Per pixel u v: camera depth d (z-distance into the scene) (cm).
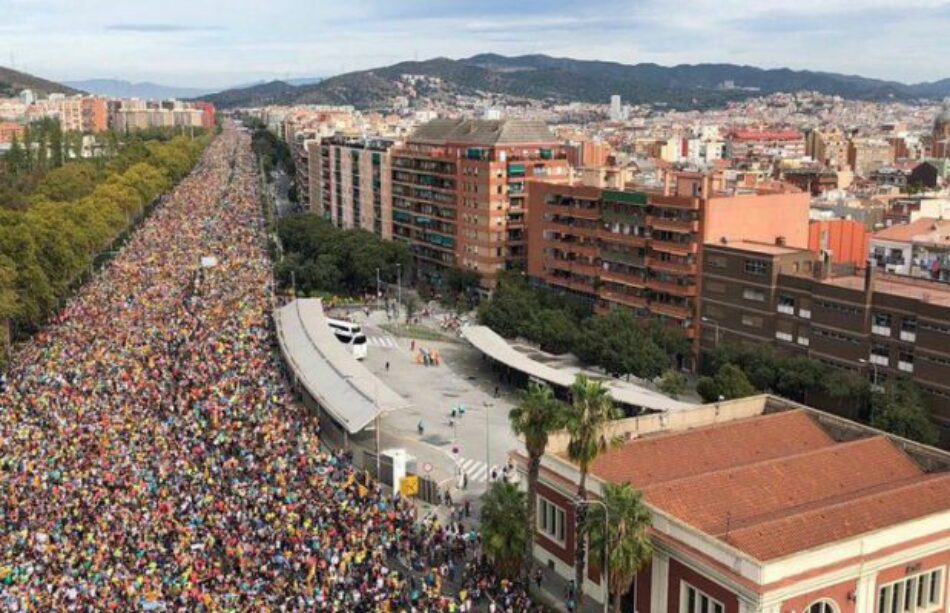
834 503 8406
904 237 18938
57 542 9112
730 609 7394
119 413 12600
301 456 11475
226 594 8162
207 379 14300
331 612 8019
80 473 10612
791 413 10631
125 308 19225
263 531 9394
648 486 8644
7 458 11012
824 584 7388
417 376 17000
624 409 13975
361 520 9862
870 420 12912
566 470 9256
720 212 16925
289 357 15738
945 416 12962
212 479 10581
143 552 8938
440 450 13075
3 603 7956
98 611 7938
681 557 7800
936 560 7975
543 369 15638
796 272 15750
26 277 18012
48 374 14438
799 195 17825
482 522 8988
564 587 9150
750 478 8912
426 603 8331
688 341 17300
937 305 12975
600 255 19362
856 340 14225
